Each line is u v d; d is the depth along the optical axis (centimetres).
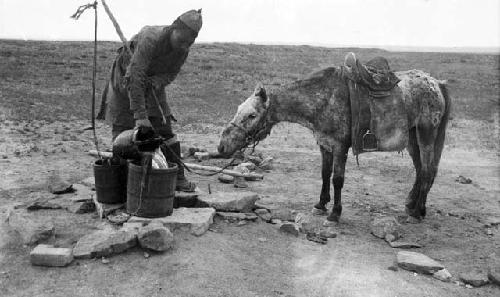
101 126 1473
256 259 538
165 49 550
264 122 659
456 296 501
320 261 557
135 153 564
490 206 855
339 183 679
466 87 3316
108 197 598
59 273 472
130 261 497
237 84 2816
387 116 661
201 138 1390
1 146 1068
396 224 666
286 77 3278
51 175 848
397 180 1001
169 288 458
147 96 593
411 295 494
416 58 6131
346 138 670
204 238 556
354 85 652
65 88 2231
